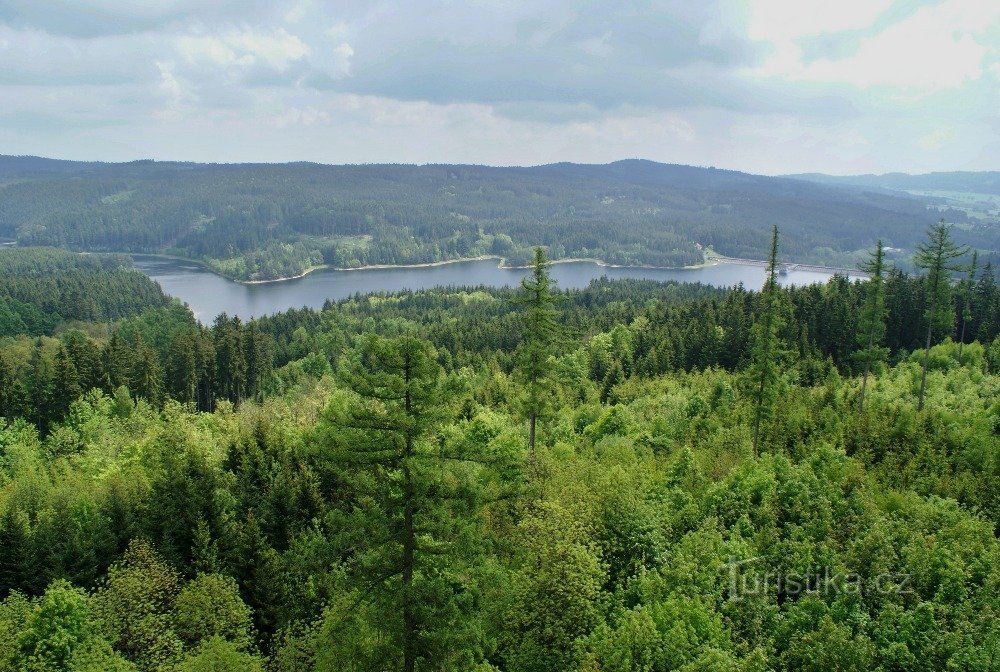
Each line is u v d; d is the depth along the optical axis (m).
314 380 117.75
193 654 32.28
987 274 100.31
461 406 71.06
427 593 19.97
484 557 22.64
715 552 32.53
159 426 72.44
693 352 99.94
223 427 75.62
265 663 33.38
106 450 67.75
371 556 21.09
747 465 42.31
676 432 58.88
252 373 118.50
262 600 37.81
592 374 101.50
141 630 32.47
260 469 48.84
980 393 63.62
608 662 26.12
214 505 42.03
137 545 37.72
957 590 29.84
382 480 20.67
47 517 41.78
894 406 55.09
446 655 20.34
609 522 34.97
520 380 45.25
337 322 187.25
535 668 28.41
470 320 172.88
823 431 51.34
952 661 25.88
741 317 100.38
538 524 32.41
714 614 28.59
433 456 20.56
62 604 30.44
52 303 190.62
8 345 136.62
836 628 27.09
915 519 35.72
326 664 23.27
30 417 87.50
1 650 29.50
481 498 21.52
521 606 29.27
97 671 28.72
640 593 30.42
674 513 37.59
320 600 35.62
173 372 104.12
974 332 96.44
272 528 43.22
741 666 24.69
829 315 95.56
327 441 20.94
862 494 37.97
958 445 46.34
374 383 19.88
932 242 56.66
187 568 39.25
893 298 96.62
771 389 50.31
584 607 29.44
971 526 34.09
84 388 92.25
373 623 20.59
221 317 155.25
